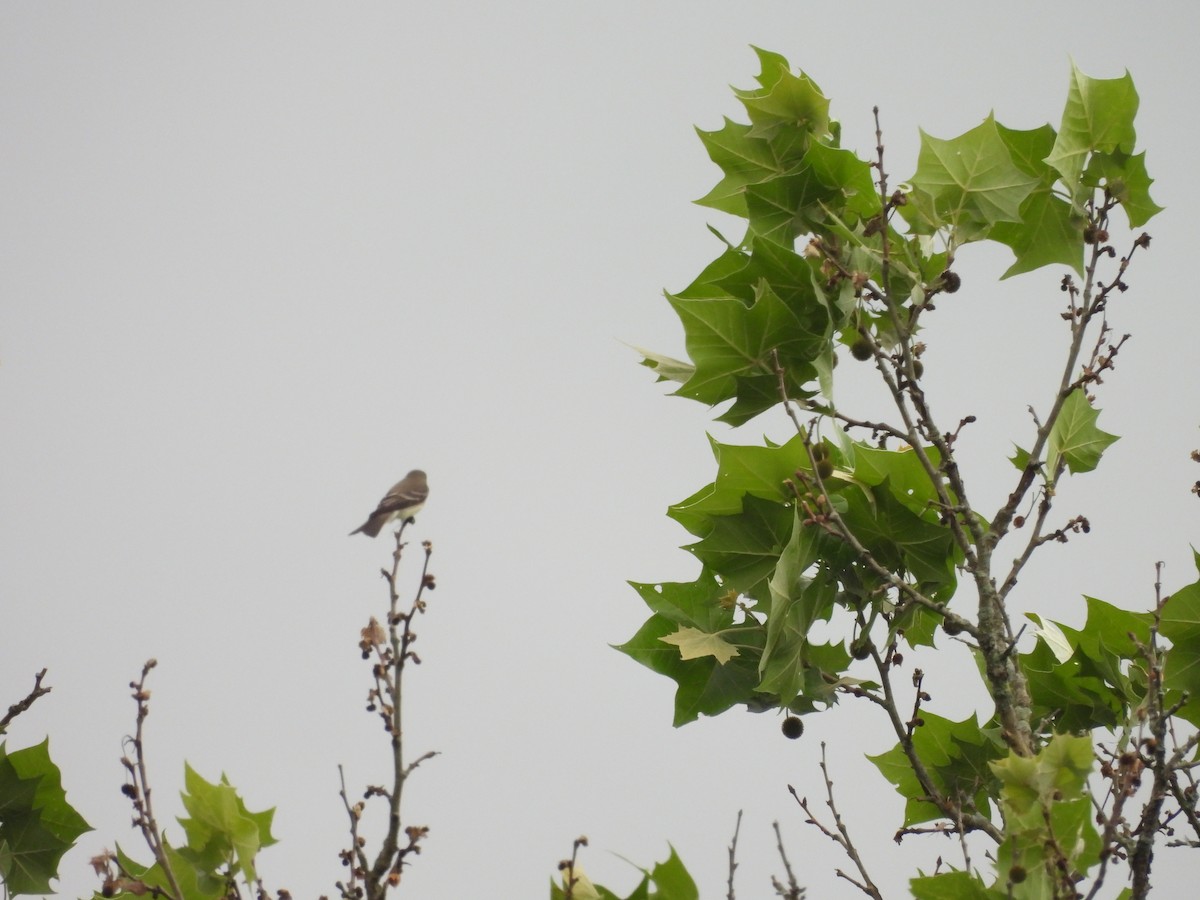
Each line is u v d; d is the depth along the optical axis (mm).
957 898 9445
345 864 9594
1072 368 12211
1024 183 12648
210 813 9719
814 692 11906
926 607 11625
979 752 12391
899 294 12602
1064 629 12992
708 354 11836
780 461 11766
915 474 11906
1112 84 13086
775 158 13117
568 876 8727
